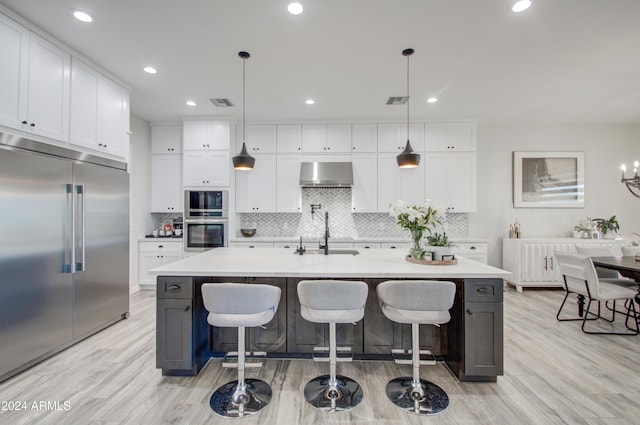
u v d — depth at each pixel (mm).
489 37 2396
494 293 2010
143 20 2184
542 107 4016
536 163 4770
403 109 4086
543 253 4297
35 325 2236
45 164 2293
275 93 3537
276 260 2410
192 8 2051
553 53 2641
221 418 1717
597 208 4738
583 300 3350
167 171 4590
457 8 2055
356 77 3115
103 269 2891
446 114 4301
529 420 1707
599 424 1673
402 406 1821
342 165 4523
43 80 2330
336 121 4578
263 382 2066
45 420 1678
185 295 2086
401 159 2934
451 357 2242
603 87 3365
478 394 1947
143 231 4480
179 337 2096
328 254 2771
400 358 2258
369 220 4883
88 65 2752
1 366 2023
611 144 4738
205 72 3004
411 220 2336
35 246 2223
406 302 1736
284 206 4594
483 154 4816
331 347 1929
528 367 2283
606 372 2211
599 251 3521
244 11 2082
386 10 2074
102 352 2492
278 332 2383
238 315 1840
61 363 2301
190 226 4379
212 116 4371
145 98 3672
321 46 2531
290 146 4602
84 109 2709
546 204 4762
